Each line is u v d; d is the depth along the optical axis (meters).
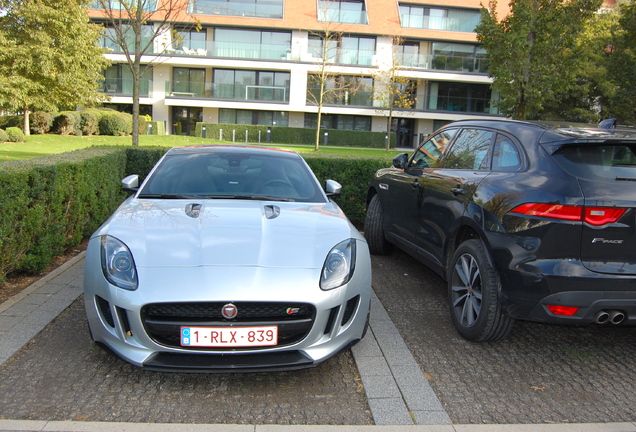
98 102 26.05
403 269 5.50
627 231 2.86
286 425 2.50
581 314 2.91
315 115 36.25
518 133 3.56
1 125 26.14
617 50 15.73
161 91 35.00
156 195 3.80
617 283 2.85
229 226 3.19
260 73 35.19
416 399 2.79
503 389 2.98
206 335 2.70
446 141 4.68
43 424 2.43
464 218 3.61
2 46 21.28
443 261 4.02
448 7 35.72
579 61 13.79
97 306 2.87
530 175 3.18
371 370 3.11
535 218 2.97
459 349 3.51
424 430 2.50
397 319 4.03
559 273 2.87
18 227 4.24
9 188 4.01
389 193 5.43
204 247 2.95
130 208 3.48
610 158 3.08
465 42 35.28
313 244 3.10
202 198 3.77
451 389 2.95
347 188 7.52
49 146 19.39
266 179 4.09
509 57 13.67
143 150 7.92
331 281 2.91
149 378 2.96
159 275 2.76
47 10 21.56
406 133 36.81
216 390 2.87
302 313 2.82
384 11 35.62
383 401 2.76
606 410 2.78
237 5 34.28
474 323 3.45
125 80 34.28
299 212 3.56
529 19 13.34
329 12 34.81
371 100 34.62
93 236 3.21
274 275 2.81
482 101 35.25
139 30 11.25
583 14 13.16
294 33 34.25
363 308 3.12
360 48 34.97
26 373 2.94
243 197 3.83
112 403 2.67
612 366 3.34
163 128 32.91
